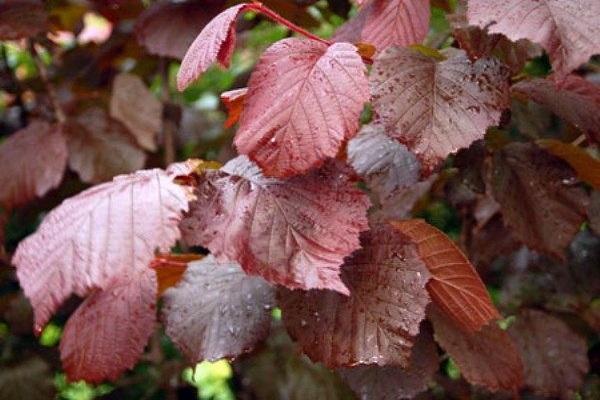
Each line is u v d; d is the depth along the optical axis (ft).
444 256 2.70
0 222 3.77
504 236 3.46
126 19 3.93
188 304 2.93
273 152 2.52
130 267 2.53
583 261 3.49
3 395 3.72
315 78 2.54
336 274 2.53
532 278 3.55
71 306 3.93
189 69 2.59
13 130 4.48
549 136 3.45
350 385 2.91
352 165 2.92
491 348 2.91
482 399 3.42
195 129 4.74
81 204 2.60
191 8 3.52
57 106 3.86
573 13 2.54
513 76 2.89
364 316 2.68
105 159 3.75
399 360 2.65
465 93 2.67
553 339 3.31
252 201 2.62
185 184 2.68
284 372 3.57
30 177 3.70
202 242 2.60
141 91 3.75
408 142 2.63
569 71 2.52
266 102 2.55
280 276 2.56
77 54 4.25
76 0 3.94
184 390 4.17
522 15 2.56
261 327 2.87
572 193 3.05
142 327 2.86
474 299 2.73
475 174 3.07
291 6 3.52
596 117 2.87
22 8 3.53
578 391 3.40
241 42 5.14
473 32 2.77
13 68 4.87
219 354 2.86
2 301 3.87
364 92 2.51
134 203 2.58
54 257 2.55
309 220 2.59
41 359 3.78
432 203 3.91
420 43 2.83
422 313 2.65
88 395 4.73
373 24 2.85
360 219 2.58
